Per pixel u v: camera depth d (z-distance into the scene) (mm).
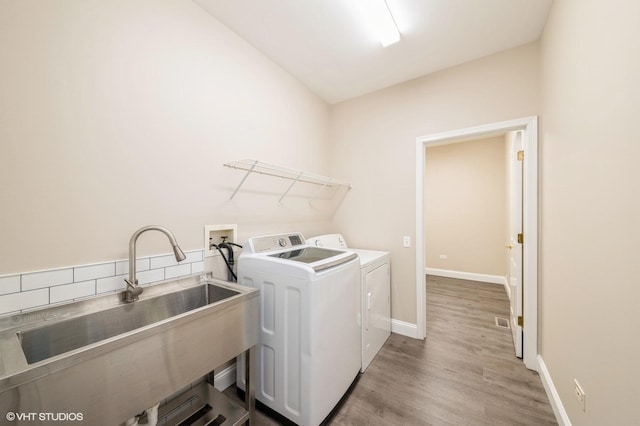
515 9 1593
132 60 1271
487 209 4398
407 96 2441
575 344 1203
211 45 1648
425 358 2047
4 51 918
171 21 1437
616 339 860
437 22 1703
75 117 1084
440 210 4789
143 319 1256
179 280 1448
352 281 1684
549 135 1619
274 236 1908
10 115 929
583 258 1122
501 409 1497
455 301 3412
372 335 2029
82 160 1104
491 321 2762
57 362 674
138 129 1295
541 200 1809
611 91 896
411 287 2426
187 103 1518
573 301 1232
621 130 834
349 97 2785
